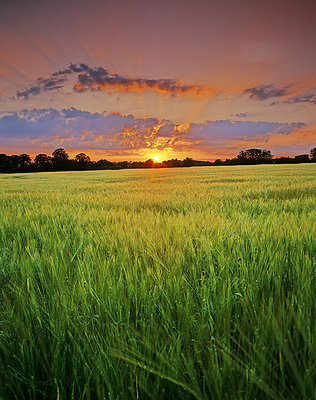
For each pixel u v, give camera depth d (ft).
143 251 6.58
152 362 2.88
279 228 8.21
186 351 3.21
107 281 4.59
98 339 3.41
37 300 4.29
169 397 2.70
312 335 3.18
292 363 2.69
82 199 21.16
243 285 4.59
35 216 13.09
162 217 11.47
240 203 16.88
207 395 2.63
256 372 2.82
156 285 4.57
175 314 4.07
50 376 2.95
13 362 3.14
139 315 4.01
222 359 3.10
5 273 5.84
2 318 3.88
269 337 3.30
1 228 9.65
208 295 4.06
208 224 8.99
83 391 2.74
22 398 2.80
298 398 2.62
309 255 6.16
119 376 2.85
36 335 3.51
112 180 69.36
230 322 3.85
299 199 17.16
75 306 3.94
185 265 5.88
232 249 6.69
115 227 9.60
